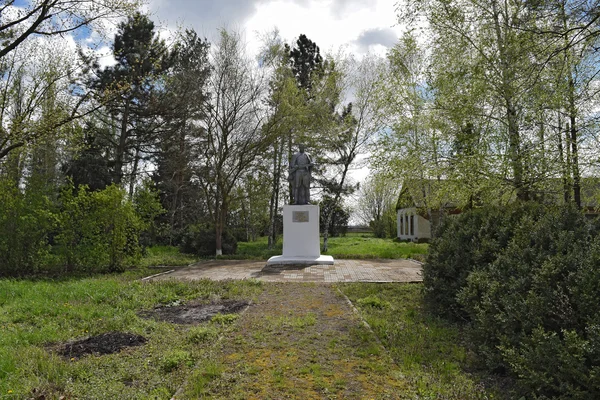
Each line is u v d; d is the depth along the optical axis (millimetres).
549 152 10688
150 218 17312
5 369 4500
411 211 33312
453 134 13094
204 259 19391
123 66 22125
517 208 6949
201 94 21250
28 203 13586
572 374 3324
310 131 23984
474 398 3898
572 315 3777
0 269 13266
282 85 21547
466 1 11641
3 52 12281
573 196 12461
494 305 4668
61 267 14188
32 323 6828
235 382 4262
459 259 7027
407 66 17078
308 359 4949
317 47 28906
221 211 21031
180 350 5164
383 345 5594
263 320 6746
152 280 11219
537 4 8227
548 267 4152
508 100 11086
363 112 23969
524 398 3734
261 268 14914
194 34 23859
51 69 14688
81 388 4094
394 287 9953
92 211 14273
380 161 15547
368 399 3883
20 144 13773
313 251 15680
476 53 12125
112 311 7449
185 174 24641
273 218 25844
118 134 26828
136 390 4062
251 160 21359
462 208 14180
